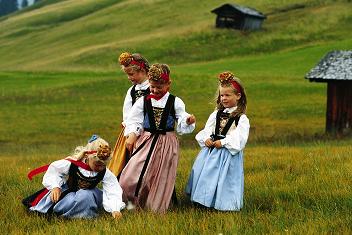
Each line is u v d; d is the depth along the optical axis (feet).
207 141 35.32
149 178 35.12
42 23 571.69
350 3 435.12
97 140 33.78
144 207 35.12
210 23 422.41
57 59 394.11
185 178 45.85
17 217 32.53
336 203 34.06
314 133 139.74
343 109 140.26
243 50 371.15
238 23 404.36
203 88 240.94
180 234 27.35
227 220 29.94
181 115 35.81
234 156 34.83
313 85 240.94
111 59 371.56
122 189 35.27
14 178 48.83
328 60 144.87
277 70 292.61
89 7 598.34
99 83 253.03
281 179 42.88
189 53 372.79
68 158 33.94
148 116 35.91
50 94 235.81
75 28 492.54
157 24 451.94
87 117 187.93
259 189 39.06
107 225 29.27
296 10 437.58
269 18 427.74
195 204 35.68
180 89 239.50
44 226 30.50
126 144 35.68
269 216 30.99
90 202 33.14
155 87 35.78
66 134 161.17
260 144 112.47
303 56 327.47
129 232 27.84
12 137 156.87
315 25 401.08
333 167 48.14
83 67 361.51
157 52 376.07
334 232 27.14
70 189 33.73
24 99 227.40
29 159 73.82
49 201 33.55
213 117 36.01
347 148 69.51
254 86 240.73
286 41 379.55
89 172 33.47
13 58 444.14
